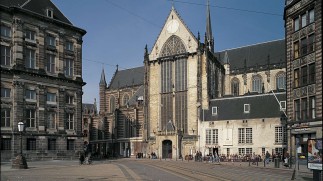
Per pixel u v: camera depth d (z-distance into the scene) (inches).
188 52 4069.9
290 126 2048.5
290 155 2026.3
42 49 2800.2
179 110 4074.8
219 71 4512.8
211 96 4040.4
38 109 2738.7
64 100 2935.5
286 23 2139.5
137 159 3698.3
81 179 1157.7
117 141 4857.3
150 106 4308.6
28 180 1115.9
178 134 3890.3
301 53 1991.9
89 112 6181.1
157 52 4343.0
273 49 4626.0
